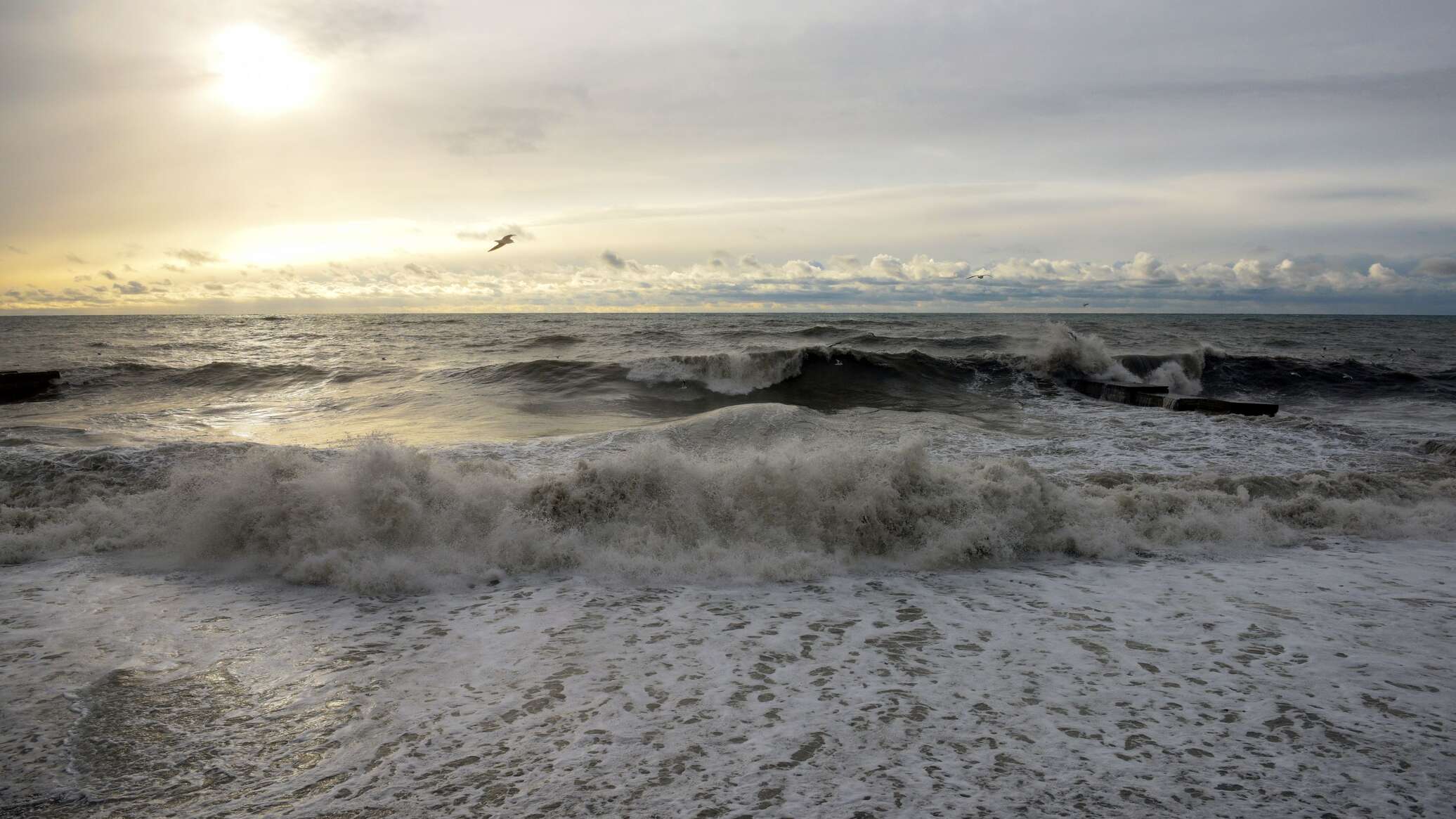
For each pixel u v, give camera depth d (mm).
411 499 6398
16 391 18359
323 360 25031
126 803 2984
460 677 4125
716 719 3639
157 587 5617
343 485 6566
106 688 3982
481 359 24922
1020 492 6980
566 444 10508
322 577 5746
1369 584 5727
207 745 3428
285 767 3250
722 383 18578
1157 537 6930
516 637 4688
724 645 4559
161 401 17531
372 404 16078
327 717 3684
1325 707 3756
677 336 32469
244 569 6000
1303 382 20828
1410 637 4676
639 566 5996
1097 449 11039
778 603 5320
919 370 20047
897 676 4109
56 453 8289
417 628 4840
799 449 7602
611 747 3389
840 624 4906
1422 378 20625
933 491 6871
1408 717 3660
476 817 2879
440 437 12203
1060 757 3291
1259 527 7109
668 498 6730
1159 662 4297
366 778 3154
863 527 6531
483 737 3479
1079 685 4012
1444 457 10477
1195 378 21359
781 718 3641
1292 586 5703
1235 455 10633
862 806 2928
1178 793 3023
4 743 3416
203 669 4230
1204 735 3488
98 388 19172
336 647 4539
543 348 28297
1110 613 5109
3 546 6285
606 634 4730
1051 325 27531
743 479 6809
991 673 4148
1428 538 7062
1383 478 8547
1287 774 3166
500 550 6137
